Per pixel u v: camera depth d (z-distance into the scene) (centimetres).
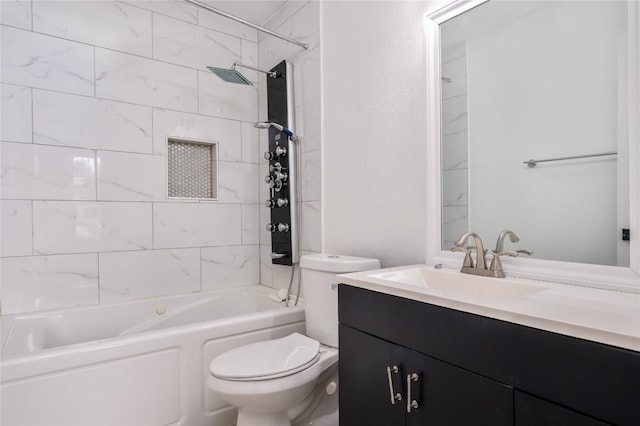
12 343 143
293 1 227
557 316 71
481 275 124
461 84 141
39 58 185
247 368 126
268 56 253
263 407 127
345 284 124
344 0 190
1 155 175
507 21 127
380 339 109
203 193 245
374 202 174
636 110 96
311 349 142
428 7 149
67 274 192
